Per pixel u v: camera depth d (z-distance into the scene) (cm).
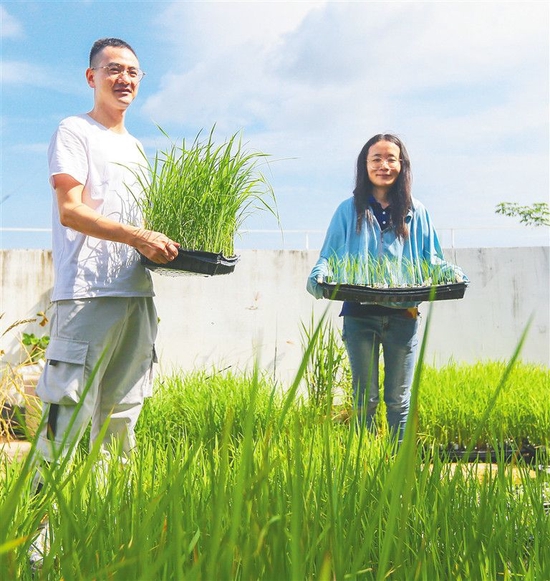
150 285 347
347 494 147
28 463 70
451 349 938
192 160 350
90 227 312
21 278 859
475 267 948
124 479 154
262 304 919
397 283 429
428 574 115
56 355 319
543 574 118
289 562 103
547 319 941
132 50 352
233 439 350
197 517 129
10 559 93
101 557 104
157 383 611
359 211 446
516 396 543
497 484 165
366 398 119
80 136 329
